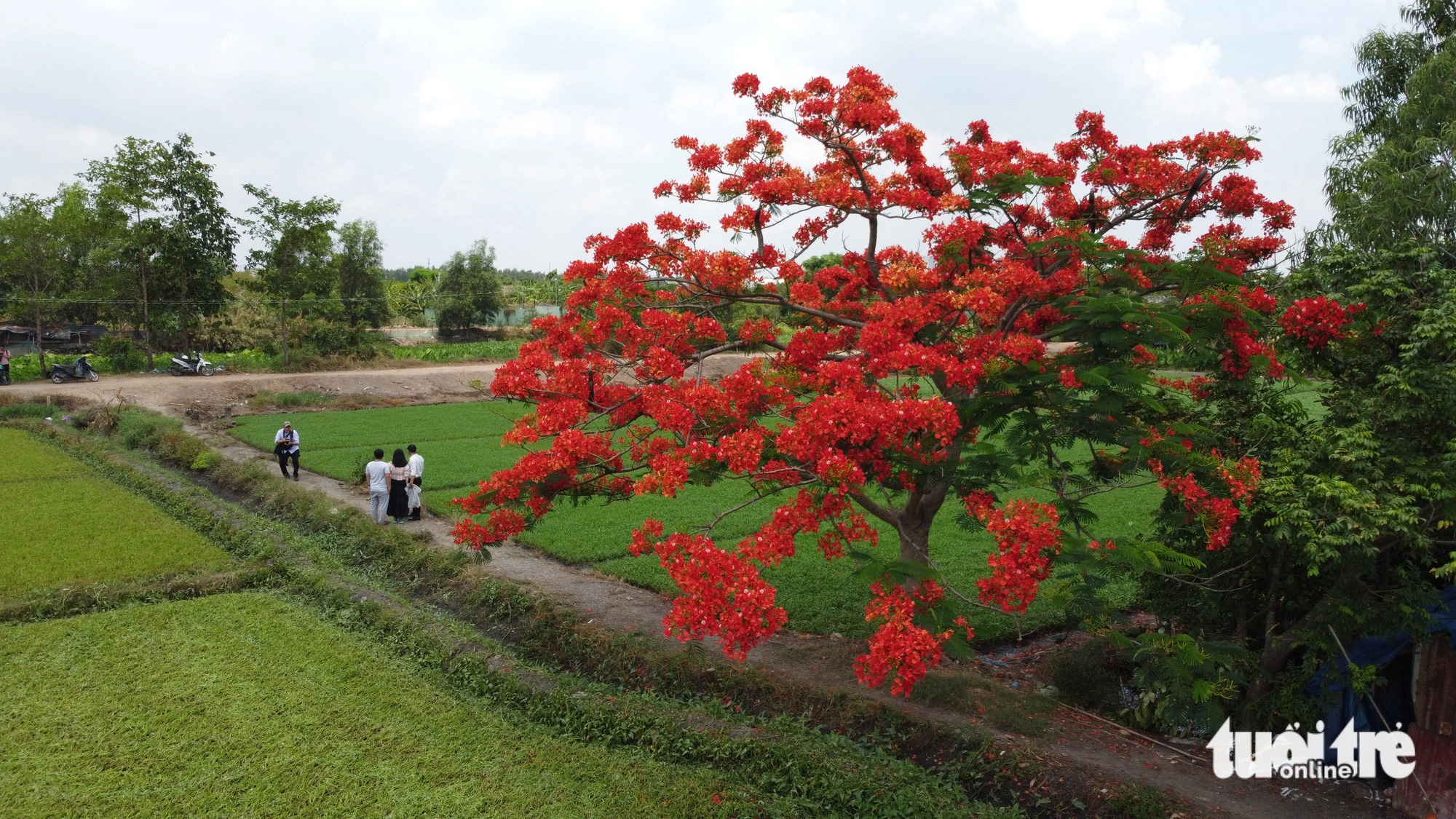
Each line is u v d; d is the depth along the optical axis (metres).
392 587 12.72
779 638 10.59
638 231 8.94
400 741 7.82
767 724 8.34
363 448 24.36
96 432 25.20
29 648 9.67
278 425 28.31
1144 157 9.12
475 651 9.72
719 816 6.75
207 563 12.87
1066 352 8.16
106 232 36.88
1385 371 7.21
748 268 8.45
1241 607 8.58
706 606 6.24
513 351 50.00
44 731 7.77
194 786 6.96
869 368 7.61
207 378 35.78
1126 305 7.09
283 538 14.20
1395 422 7.20
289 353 41.28
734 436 7.14
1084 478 8.44
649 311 8.91
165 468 20.66
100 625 10.44
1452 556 6.41
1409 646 7.36
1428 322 6.94
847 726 8.36
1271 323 7.89
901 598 6.37
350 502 17.88
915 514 9.41
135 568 12.53
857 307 9.48
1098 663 9.15
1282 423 8.05
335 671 9.26
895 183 9.41
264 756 7.47
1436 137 18.72
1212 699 7.83
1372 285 7.39
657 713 8.40
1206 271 7.53
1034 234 9.35
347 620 10.86
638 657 9.91
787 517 6.95
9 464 20.56
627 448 9.29
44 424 25.75
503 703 8.83
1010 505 6.64
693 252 8.96
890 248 9.61
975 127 9.49
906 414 6.70
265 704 8.43
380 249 55.56
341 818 6.61
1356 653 7.50
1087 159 9.73
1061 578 8.09
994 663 10.09
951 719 8.34
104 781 6.98
